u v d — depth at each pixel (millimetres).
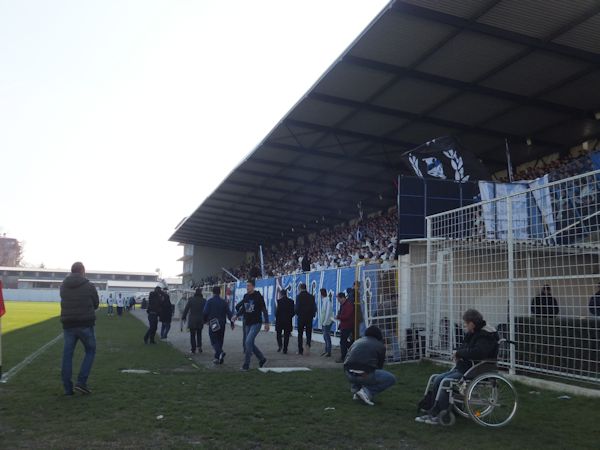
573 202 9781
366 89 15844
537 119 17062
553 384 8031
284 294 14344
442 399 6258
